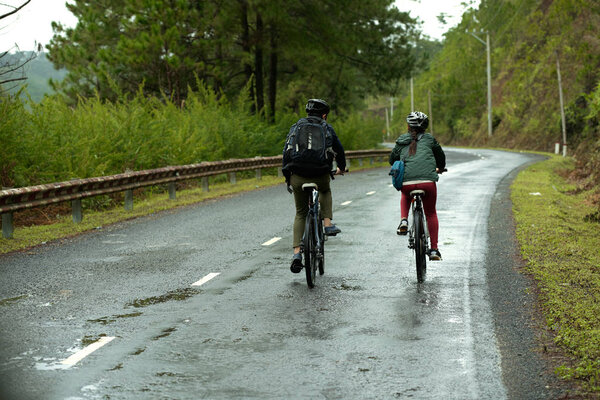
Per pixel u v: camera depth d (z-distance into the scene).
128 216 17.19
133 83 37.28
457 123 110.94
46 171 19.33
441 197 20.67
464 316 7.52
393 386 5.46
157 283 9.45
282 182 28.38
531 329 6.97
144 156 23.39
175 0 32.84
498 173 32.69
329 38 38.66
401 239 12.98
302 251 8.93
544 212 16.75
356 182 27.95
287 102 52.19
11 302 8.45
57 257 11.67
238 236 13.66
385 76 43.91
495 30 109.06
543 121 74.94
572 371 5.64
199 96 34.75
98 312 7.91
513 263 10.48
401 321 7.36
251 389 5.43
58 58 36.41
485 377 5.64
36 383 5.60
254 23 40.31
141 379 5.68
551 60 75.50
